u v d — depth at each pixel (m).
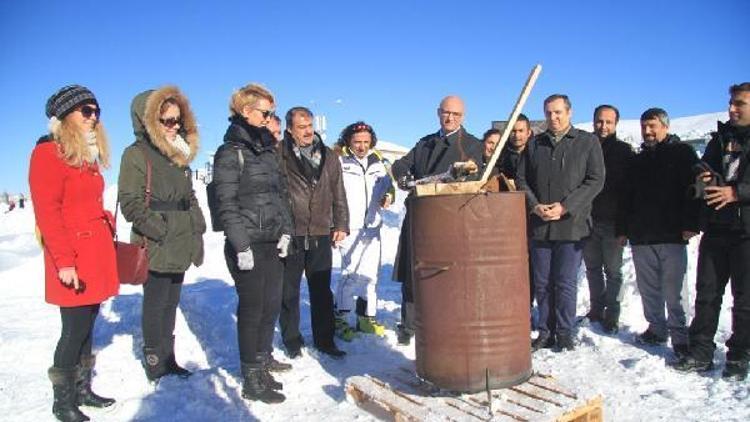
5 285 9.07
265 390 4.04
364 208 5.84
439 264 3.23
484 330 3.20
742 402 3.71
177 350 5.23
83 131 3.58
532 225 4.88
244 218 3.92
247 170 3.96
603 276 5.58
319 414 3.80
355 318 6.41
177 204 4.30
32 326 6.27
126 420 3.79
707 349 4.27
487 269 3.18
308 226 4.97
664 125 4.78
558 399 3.16
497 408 3.09
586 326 5.48
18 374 4.73
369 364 4.87
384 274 8.86
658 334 4.90
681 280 4.66
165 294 4.40
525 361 3.34
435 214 3.23
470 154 4.99
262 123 4.09
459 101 5.00
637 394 3.95
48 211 3.45
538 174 4.82
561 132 4.79
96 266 3.66
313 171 5.01
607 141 5.48
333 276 8.69
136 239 4.24
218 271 9.52
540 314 4.98
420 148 5.29
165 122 4.19
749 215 3.98
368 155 6.05
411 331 5.33
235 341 5.55
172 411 3.91
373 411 3.73
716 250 4.22
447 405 3.22
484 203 3.18
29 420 3.76
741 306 4.05
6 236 14.56
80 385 3.92
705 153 4.34
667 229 4.66
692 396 3.87
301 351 5.09
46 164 3.47
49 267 3.59
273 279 4.25
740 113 3.98
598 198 5.39
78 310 3.64
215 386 4.29
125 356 4.96
